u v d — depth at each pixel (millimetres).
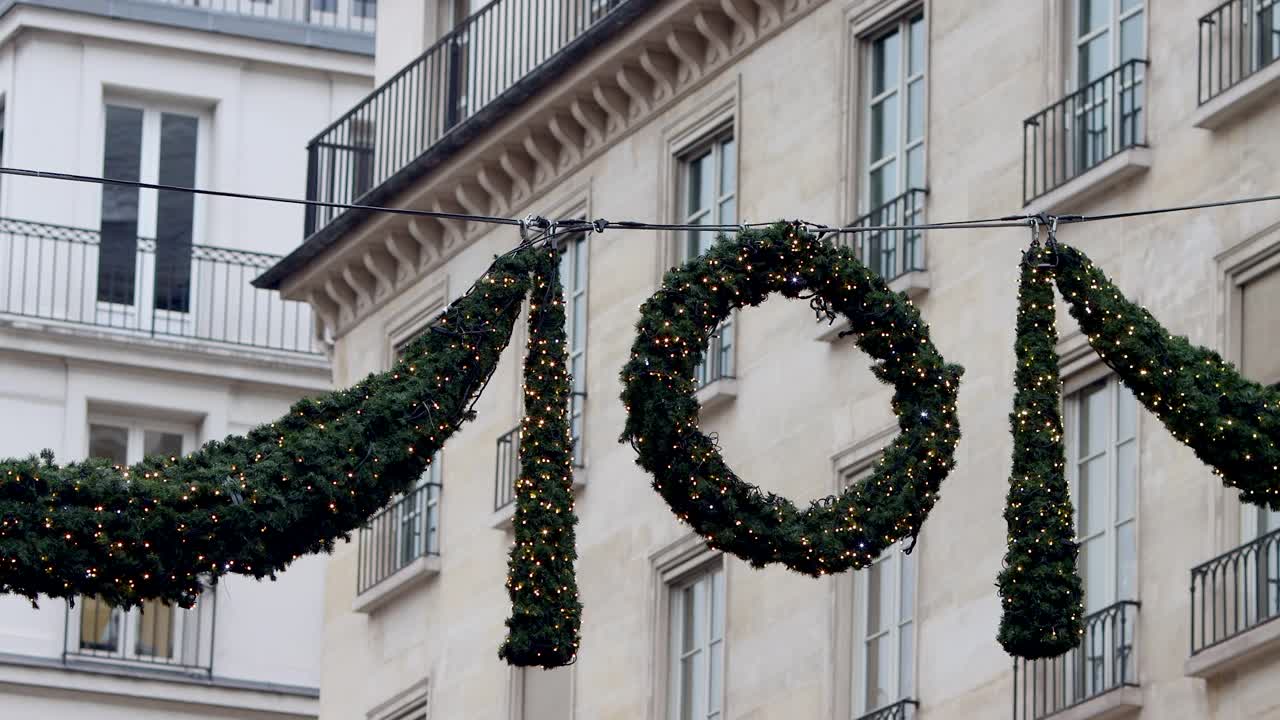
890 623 42219
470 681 49656
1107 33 40250
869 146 43750
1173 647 37844
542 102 48500
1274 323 37688
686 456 29734
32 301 59812
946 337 41656
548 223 30391
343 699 52812
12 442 58781
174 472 29016
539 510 29875
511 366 50062
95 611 59188
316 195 53938
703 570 45562
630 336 47250
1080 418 39625
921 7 43188
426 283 51812
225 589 54688
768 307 44562
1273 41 37906
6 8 60781
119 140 61031
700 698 45250
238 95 61500
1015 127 41156
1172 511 38188
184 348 59719
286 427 29500
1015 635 29578
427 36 53781
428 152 50375
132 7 61062
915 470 30078
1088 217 30922
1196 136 38531
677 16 46125
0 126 61281
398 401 29547
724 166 46281
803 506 43344
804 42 44812
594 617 47094
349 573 53219
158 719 58781
